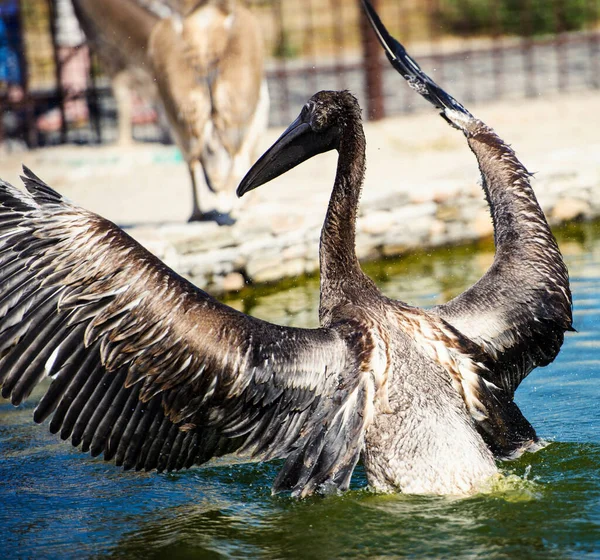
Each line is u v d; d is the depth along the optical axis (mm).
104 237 4805
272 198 11453
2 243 4820
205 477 5609
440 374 4973
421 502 4730
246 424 4852
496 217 5828
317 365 4887
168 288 4758
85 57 17125
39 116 17844
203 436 5020
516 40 25484
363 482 5336
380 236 10500
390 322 5148
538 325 5316
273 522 4801
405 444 4805
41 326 4785
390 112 17703
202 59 9180
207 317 4738
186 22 9234
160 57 9289
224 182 9539
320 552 4438
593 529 4445
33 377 4805
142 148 14992
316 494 4984
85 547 4699
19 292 4785
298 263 10016
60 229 4805
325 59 25062
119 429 4902
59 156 14898
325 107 5633
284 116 17391
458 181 10844
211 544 4633
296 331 4922
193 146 9430
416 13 28094
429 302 8617
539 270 5449
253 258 9727
